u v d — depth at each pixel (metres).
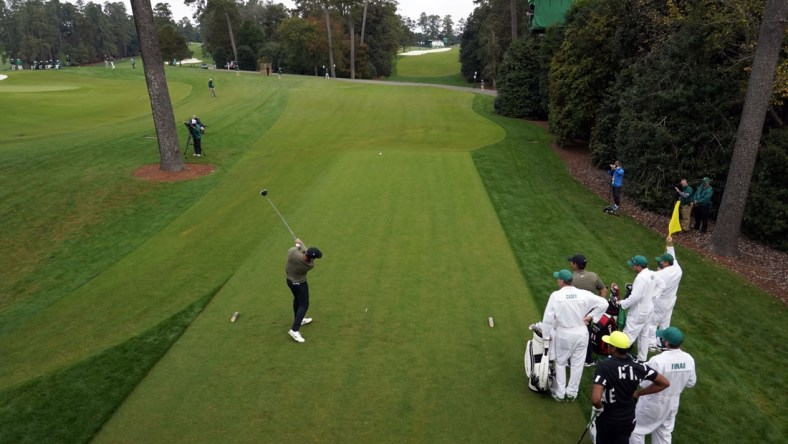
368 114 31.73
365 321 8.47
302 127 27.84
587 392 6.83
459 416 6.30
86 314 9.70
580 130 24.47
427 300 9.18
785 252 13.61
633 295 7.40
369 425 6.14
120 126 28.48
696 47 15.96
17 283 12.02
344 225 13.04
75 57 121.44
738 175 12.59
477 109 35.81
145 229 14.54
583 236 13.19
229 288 9.76
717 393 7.16
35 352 8.53
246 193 16.78
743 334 8.99
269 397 6.64
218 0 78.75
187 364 7.38
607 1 21.95
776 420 6.68
